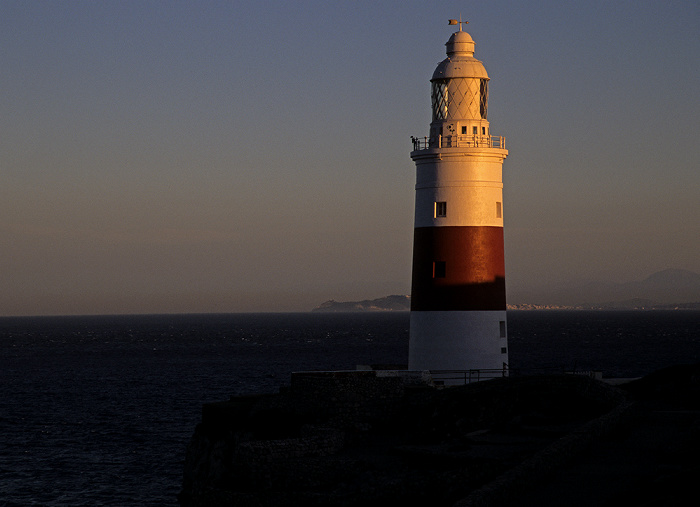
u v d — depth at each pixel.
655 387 59.94
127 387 156.12
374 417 57.91
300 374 59.22
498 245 67.44
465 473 39.97
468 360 65.62
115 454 91.12
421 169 68.00
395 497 41.03
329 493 43.84
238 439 58.25
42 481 79.50
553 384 55.97
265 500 44.88
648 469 35.00
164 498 73.56
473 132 67.62
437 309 66.38
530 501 31.09
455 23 70.56
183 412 121.38
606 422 41.84
